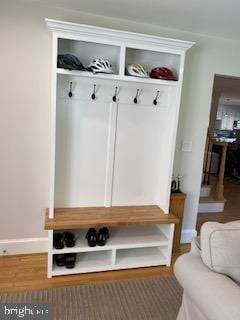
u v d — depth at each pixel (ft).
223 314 3.38
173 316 6.01
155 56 8.13
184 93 8.69
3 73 7.09
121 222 7.25
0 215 7.80
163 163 8.36
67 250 7.11
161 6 6.71
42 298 6.31
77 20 7.35
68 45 7.38
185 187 9.41
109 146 7.99
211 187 15.37
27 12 6.97
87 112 7.67
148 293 6.75
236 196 16.52
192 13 7.04
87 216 7.49
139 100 8.03
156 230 8.64
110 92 7.72
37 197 7.95
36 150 7.68
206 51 8.66
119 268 7.65
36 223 8.10
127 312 6.05
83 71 6.68
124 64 6.99
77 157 7.86
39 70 7.29
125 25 7.77
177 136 8.93
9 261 7.74
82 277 7.24
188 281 4.16
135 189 8.58
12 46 7.02
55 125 6.80
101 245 7.41
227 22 7.50
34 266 7.57
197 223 11.53
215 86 17.47
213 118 19.79
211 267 4.18
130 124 8.11
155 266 8.00
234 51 8.95
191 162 9.28
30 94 7.35
